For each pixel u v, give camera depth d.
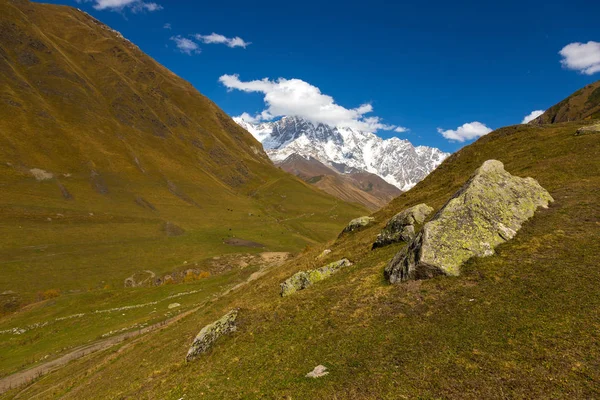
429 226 23.91
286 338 22.16
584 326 15.18
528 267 20.36
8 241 124.38
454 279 21.25
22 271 108.25
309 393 16.09
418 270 22.61
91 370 40.34
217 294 74.00
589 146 40.28
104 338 60.19
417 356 16.30
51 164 198.88
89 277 115.12
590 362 13.41
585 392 12.30
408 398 14.10
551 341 14.89
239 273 93.06
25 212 148.00
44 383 44.09
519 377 13.63
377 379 15.59
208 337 26.23
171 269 131.25
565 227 23.64
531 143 50.31
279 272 52.19
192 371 23.39
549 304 17.09
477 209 24.97
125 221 173.12
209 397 18.70
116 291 87.94
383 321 19.84
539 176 36.56
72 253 127.75
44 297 98.06
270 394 17.05
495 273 20.67
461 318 17.94
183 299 77.56
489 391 13.38
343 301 23.92
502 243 23.52
